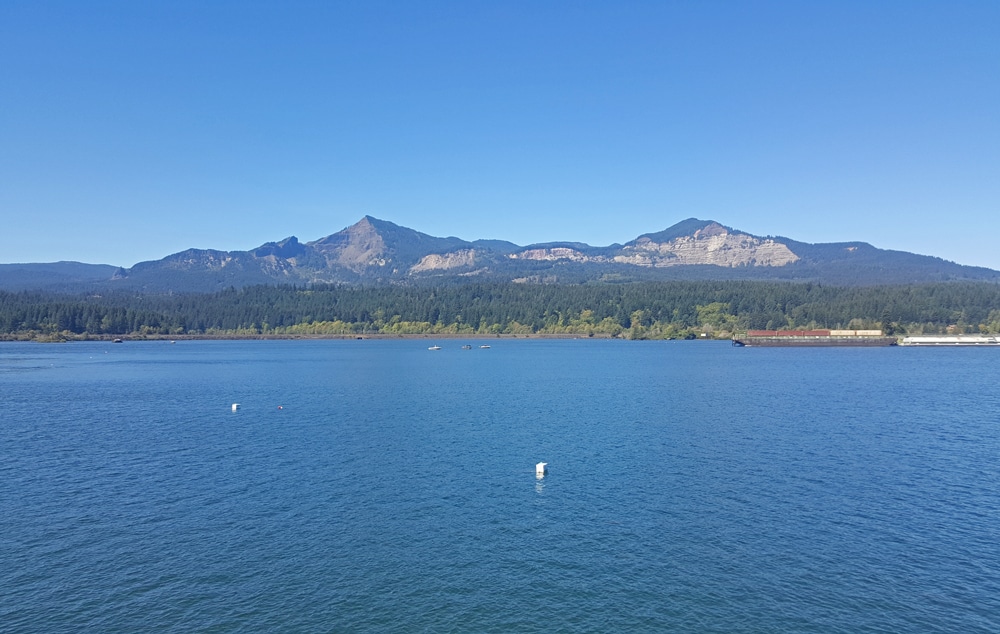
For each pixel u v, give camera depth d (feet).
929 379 591.37
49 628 139.33
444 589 156.35
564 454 280.72
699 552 175.32
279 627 140.36
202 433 331.77
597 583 158.81
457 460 271.08
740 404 431.84
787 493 223.51
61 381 615.57
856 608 146.72
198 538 185.06
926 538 183.52
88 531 190.08
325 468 258.16
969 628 138.72
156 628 139.54
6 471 254.27
